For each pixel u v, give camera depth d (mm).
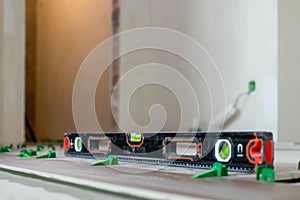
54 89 6469
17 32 4074
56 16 6473
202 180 980
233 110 4527
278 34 4184
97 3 5562
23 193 953
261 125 4289
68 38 6148
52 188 1017
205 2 4961
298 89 4316
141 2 5523
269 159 1063
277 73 4172
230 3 4648
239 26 4547
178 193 766
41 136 6785
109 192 916
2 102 3941
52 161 1642
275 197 751
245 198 734
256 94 4344
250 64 4418
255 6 4383
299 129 4297
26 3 6910
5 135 3941
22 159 1784
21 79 4090
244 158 1121
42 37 6820
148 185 878
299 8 4344
